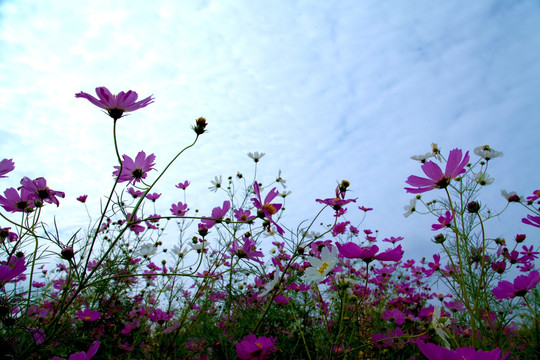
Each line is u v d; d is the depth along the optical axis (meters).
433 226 0.57
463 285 0.36
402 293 0.88
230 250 0.60
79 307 0.55
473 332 0.35
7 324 0.35
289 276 0.54
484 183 0.63
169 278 0.69
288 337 0.54
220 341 0.52
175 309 0.71
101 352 0.50
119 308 0.66
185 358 0.52
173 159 0.37
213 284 0.60
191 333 0.62
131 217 0.32
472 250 0.52
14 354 0.32
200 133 0.42
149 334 0.63
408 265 1.02
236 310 0.62
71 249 0.36
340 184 0.52
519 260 0.53
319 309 0.57
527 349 0.44
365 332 0.54
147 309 0.66
